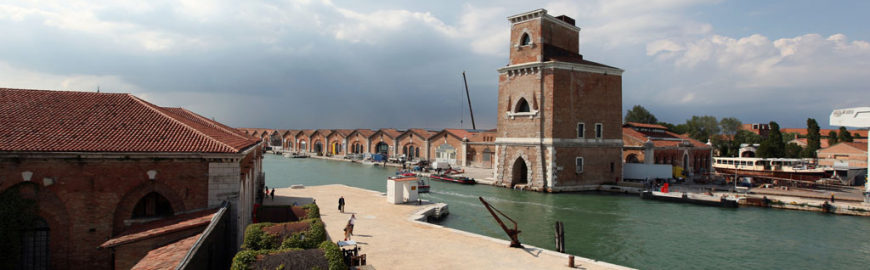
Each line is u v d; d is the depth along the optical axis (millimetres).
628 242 31453
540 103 55406
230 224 21859
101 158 20047
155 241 17906
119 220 20500
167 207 21703
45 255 19844
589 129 57875
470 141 94000
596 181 58281
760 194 49938
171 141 22062
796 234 33500
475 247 25188
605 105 59438
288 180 70688
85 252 20000
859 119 51719
